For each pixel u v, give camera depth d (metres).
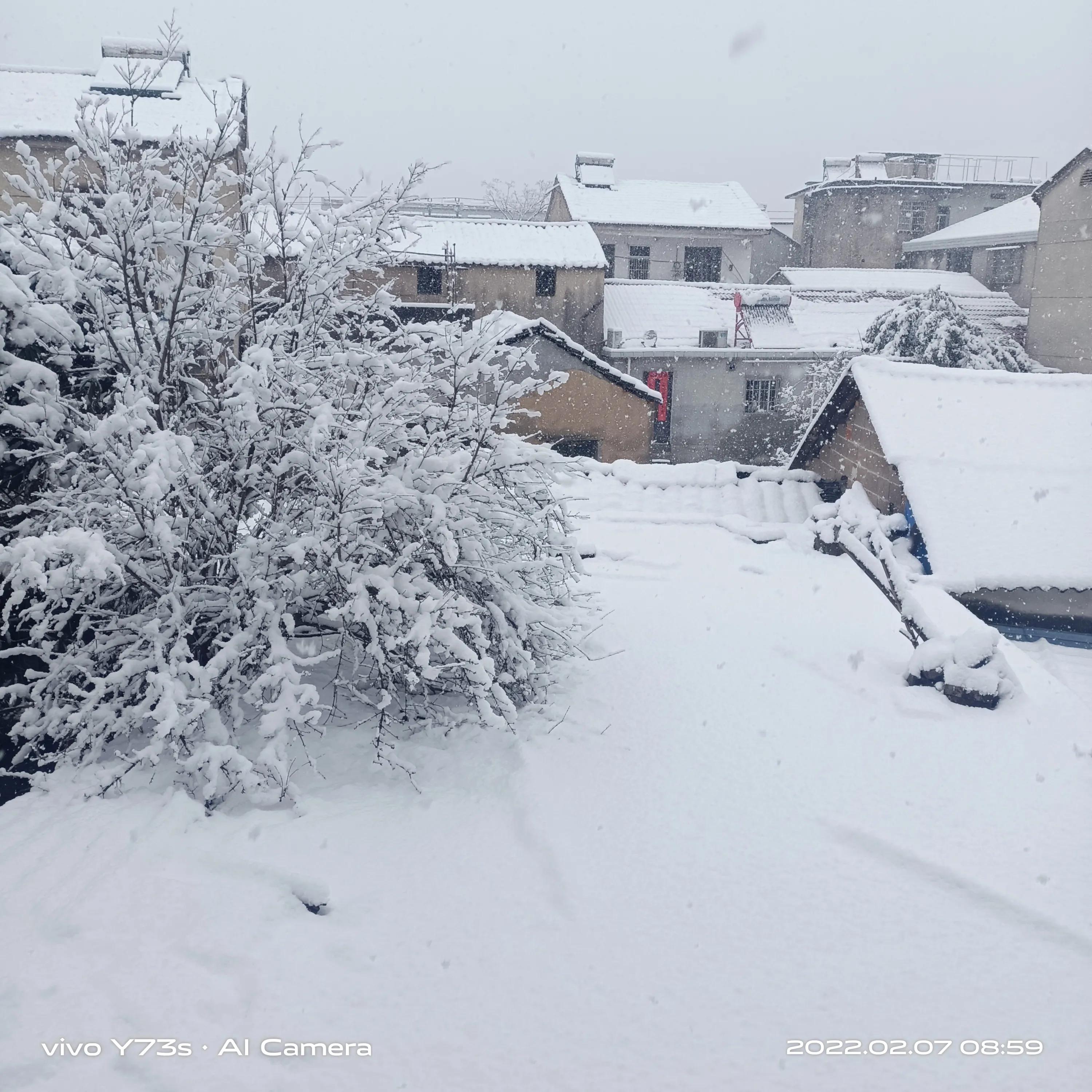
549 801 5.31
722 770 5.73
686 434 30.59
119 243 5.99
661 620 8.90
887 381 14.44
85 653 5.70
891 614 9.20
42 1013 3.58
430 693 6.81
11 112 19.20
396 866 4.74
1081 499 12.15
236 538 6.26
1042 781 5.58
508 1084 3.40
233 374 5.79
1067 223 34.78
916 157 50.91
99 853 4.61
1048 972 3.96
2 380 5.69
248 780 5.09
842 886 4.58
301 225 6.79
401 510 6.15
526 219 62.34
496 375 6.56
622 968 4.01
